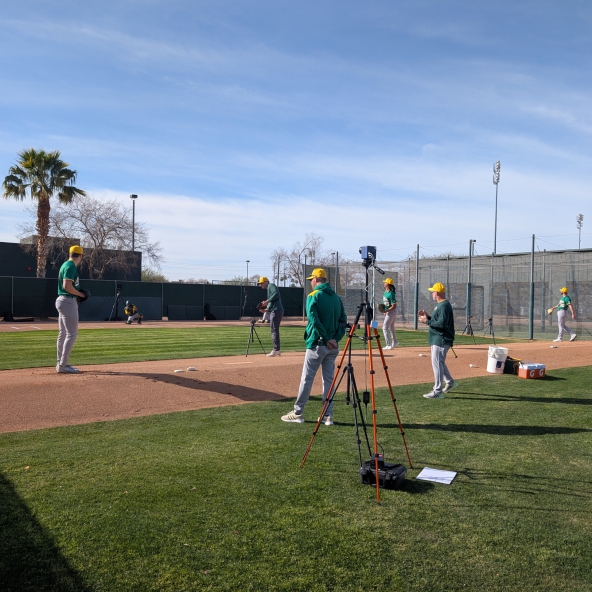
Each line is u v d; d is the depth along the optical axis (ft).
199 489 15.12
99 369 32.65
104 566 10.99
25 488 15.05
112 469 16.71
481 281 83.92
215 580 10.55
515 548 12.07
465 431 21.84
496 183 115.24
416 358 40.01
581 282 78.84
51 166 103.65
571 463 17.93
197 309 111.14
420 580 10.71
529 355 45.11
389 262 87.15
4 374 30.14
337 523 13.12
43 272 104.47
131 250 133.49
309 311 22.18
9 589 10.07
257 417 23.65
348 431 21.54
